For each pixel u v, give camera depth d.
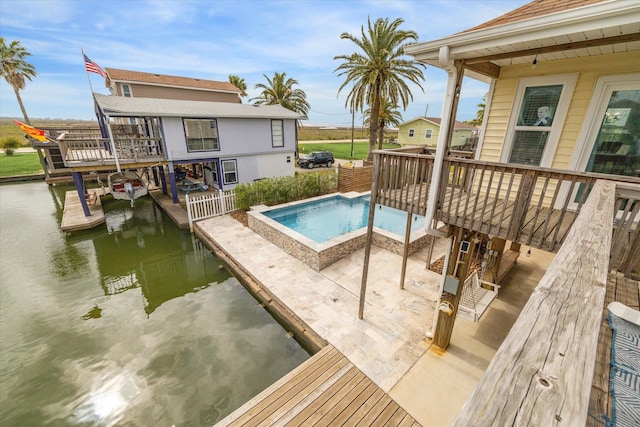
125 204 14.76
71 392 4.65
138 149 12.86
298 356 5.34
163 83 22.78
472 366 4.59
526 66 4.76
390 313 5.88
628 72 3.83
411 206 4.64
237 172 15.76
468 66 4.16
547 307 1.03
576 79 4.27
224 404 4.44
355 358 4.71
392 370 4.49
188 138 13.59
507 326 5.48
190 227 11.33
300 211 12.72
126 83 21.64
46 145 15.52
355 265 7.88
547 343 0.88
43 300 7.12
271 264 8.05
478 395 0.75
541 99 4.70
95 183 19.22
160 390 4.68
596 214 1.76
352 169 14.84
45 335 5.90
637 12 2.44
